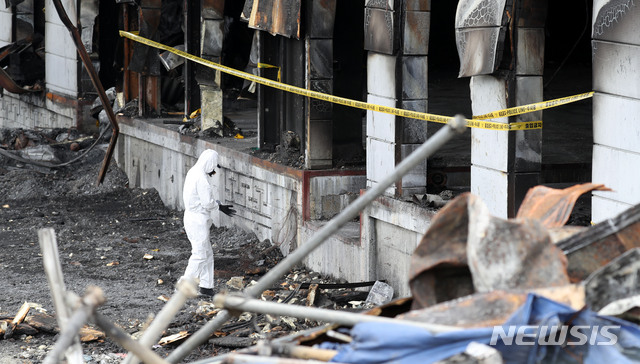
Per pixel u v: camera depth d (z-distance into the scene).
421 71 22.14
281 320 19.67
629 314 7.88
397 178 7.91
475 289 8.16
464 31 18.88
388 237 22.66
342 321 7.91
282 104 28.64
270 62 29.42
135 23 39.44
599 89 16.02
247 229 29.88
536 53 18.19
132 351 7.63
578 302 7.61
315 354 7.93
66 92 44.88
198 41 36.28
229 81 39.47
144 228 32.41
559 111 38.84
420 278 8.65
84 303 7.04
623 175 15.48
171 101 40.72
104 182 39.31
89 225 32.75
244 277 25.55
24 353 17.67
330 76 26.06
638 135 15.02
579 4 58.84
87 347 18.25
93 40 41.81
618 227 8.61
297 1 25.69
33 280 24.69
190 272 22.95
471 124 18.64
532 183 18.59
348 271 24.25
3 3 48.00
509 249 8.00
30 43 47.94
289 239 26.98
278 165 27.38
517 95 18.25
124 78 40.34
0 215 34.41
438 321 7.68
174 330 19.56
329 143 26.33
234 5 38.53
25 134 43.44
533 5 17.95
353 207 8.23
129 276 25.47
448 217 8.52
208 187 22.86
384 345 7.57
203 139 33.03
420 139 22.33
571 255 8.63
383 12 22.19
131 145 39.53
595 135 16.23
